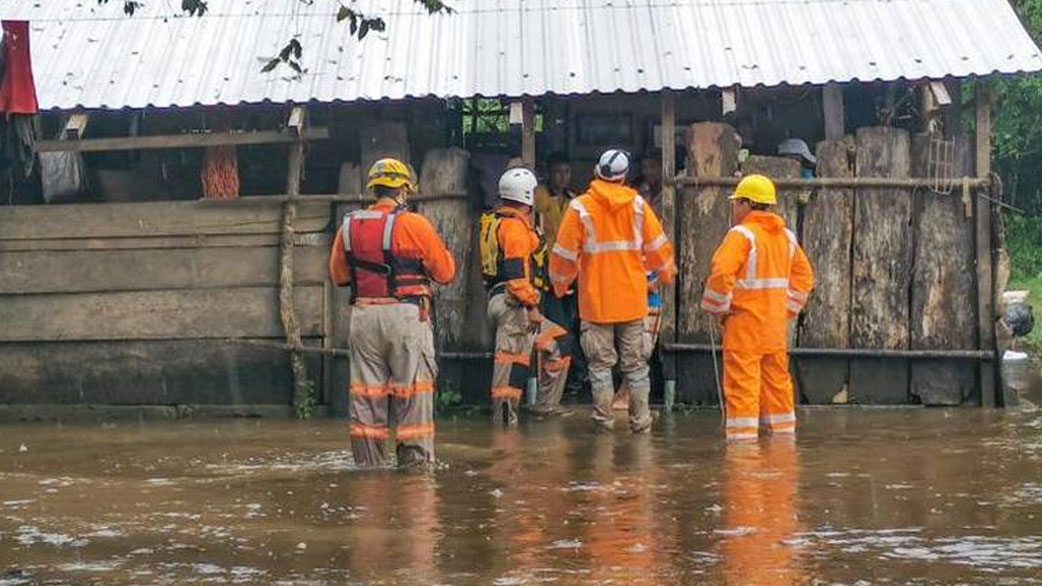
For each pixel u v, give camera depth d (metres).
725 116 25.41
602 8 24.55
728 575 11.59
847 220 23.41
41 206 23.72
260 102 22.98
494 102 28.47
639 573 11.70
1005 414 22.33
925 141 23.41
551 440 20.00
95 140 23.33
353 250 17.61
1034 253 46.81
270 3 25.17
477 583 11.42
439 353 23.44
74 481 16.72
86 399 23.73
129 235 23.64
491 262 22.08
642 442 19.66
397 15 24.69
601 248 20.70
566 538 13.06
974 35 23.31
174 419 23.42
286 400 23.69
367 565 12.11
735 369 19.52
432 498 15.23
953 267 23.34
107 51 24.34
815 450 18.56
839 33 23.64
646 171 25.00
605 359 20.92
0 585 11.60
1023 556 12.23
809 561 12.06
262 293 23.58
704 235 23.41
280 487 16.09
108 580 11.76
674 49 23.52
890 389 23.50
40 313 23.67
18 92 22.67
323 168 25.44
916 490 15.40
